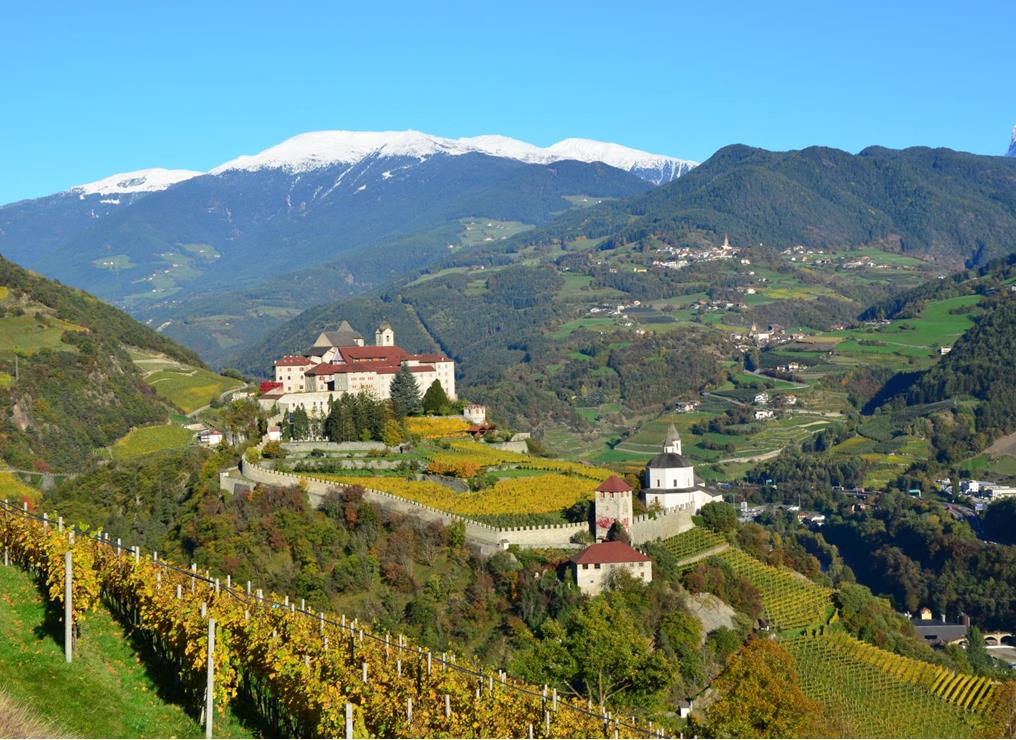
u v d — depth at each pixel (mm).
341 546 182000
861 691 166125
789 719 133750
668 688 150125
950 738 154125
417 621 162875
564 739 101875
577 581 171000
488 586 171000
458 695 100938
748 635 174875
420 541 181750
